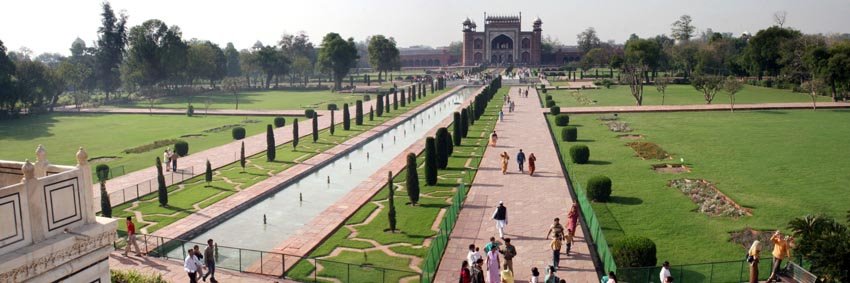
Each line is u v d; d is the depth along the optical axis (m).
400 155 40.81
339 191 32.00
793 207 25.00
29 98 72.94
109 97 111.25
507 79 119.44
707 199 26.41
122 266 19.64
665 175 31.75
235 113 69.62
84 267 9.83
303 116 66.94
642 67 81.19
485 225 23.52
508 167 35.09
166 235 23.36
